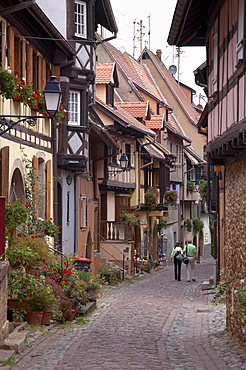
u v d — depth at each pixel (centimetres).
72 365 982
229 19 1245
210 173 2759
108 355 1082
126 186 3344
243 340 1160
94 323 1495
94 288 1831
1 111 1373
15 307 1332
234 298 1285
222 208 2286
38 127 1788
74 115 2175
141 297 2134
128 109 3812
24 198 1589
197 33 1686
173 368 983
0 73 1267
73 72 2100
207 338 1324
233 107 1182
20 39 1592
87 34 2227
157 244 4428
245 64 1061
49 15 2145
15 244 1312
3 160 1375
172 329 1445
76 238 2400
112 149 3081
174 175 4916
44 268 1416
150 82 5756
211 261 5503
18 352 1052
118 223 3158
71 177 2341
